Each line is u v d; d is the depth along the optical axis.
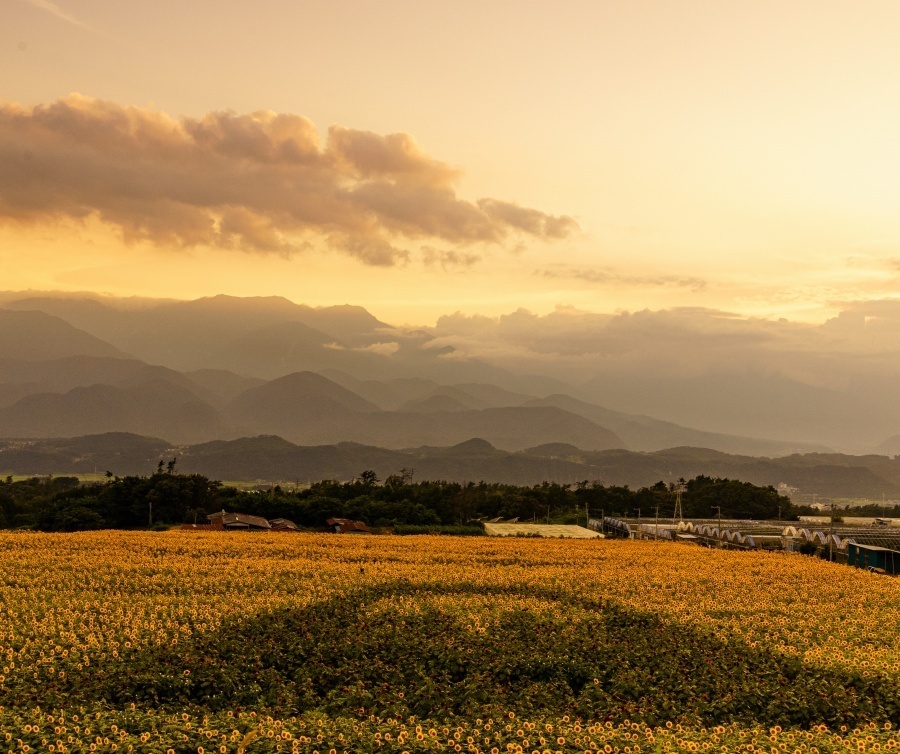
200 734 23.84
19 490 185.88
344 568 63.81
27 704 28.19
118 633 40.19
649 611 47.22
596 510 172.75
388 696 29.67
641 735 24.50
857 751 22.70
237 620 42.03
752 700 29.52
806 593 59.25
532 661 33.91
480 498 167.38
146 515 126.06
